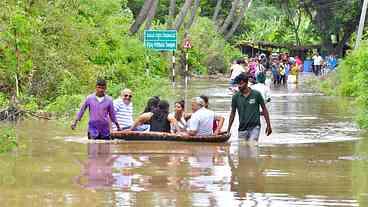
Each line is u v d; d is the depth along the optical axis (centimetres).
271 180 1773
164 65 6675
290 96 5138
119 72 4562
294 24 11756
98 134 2512
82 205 1494
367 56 4159
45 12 3841
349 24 9956
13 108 3173
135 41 5322
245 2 9938
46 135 2633
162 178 1789
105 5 5025
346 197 1584
